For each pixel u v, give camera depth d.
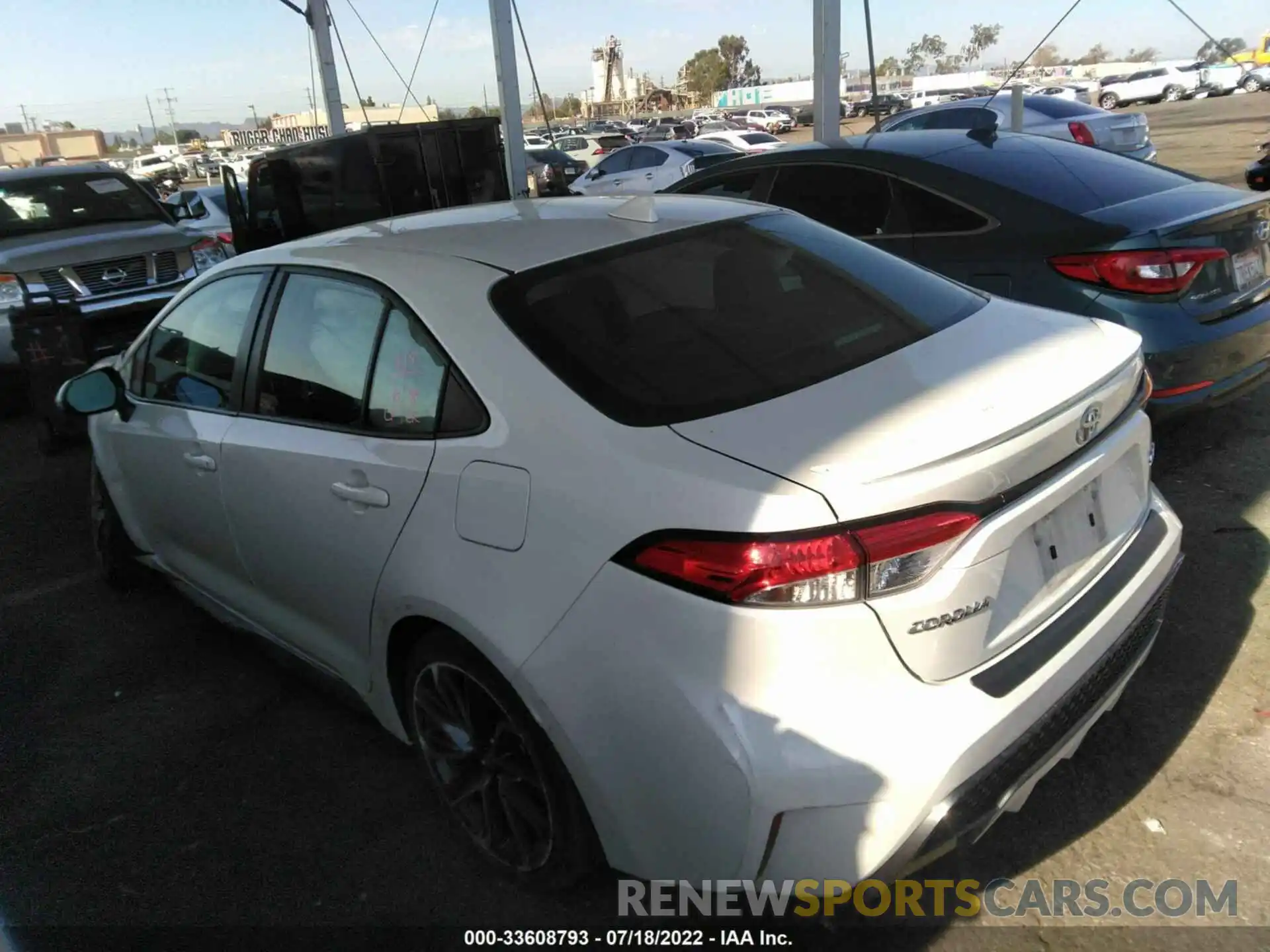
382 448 2.51
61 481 6.21
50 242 8.17
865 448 1.88
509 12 11.14
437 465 2.34
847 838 1.81
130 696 3.61
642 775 1.96
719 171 5.80
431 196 10.99
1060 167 4.74
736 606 1.80
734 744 1.81
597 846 2.23
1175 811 2.54
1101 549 2.26
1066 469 2.09
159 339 3.68
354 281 2.76
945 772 1.80
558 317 2.38
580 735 2.04
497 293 2.45
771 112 46.25
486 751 2.44
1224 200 4.28
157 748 3.28
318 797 2.96
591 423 2.11
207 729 3.36
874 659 1.81
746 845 1.84
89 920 2.54
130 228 8.78
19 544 5.20
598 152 29.67
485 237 2.79
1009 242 4.37
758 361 2.28
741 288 2.57
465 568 2.24
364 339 2.67
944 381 2.14
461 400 2.35
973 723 1.85
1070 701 2.05
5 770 3.22
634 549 1.92
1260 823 2.47
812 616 1.78
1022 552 2.00
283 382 2.96
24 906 2.60
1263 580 3.53
